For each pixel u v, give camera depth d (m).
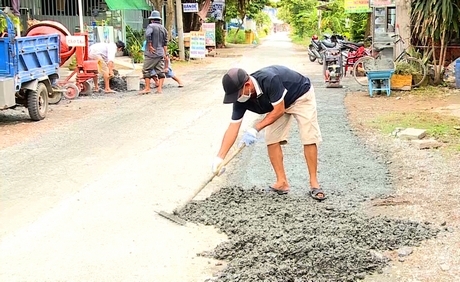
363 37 26.94
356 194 5.88
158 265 4.29
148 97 13.73
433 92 13.46
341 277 3.99
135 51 23.91
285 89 5.43
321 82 16.20
